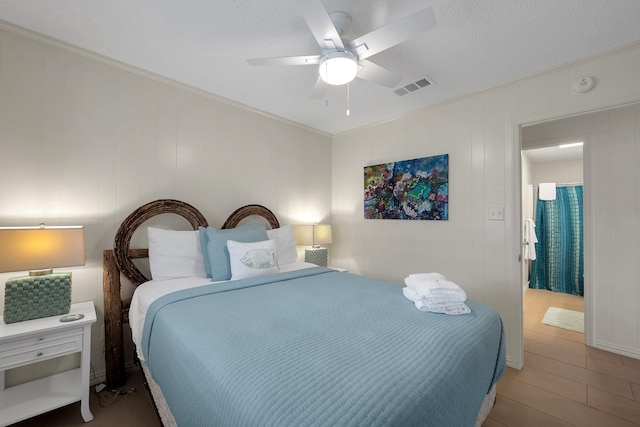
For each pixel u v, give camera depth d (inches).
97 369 80.6
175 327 50.8
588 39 70.9
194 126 101.7
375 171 132.6
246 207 114.6
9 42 69.1
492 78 91.5
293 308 59.1
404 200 121.0
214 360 38.6
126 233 84.2
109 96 83.9
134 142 88.4
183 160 99.0
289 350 40.5
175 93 97.1
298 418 27.4
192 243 90.3
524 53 77.5
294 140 135.6
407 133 121.4
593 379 83.9
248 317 53.6
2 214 68.3
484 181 98.2
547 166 190.5
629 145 100.3
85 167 79.7
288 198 133.1
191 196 101.0
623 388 79.4
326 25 53.7
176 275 85.3
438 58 80.4
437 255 110.7
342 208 148.3
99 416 66.7
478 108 99.9
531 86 88.3
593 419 66.9
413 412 30.6
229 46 76.4
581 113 80.0
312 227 131.4
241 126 115.3
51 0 60.3
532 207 189.6
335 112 122.6
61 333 62.8
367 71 70.4
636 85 71.7
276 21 66.1
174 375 44.4
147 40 74.1
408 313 56.8
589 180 107.7
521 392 77.4
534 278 187.9
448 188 107.6
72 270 77.6
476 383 44.0
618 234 101.9
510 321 91.8
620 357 97.5
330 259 152.8
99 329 81.2
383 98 107.6
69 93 77.4
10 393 65.3
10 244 60.2
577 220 174.7
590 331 105.9
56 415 67.0
